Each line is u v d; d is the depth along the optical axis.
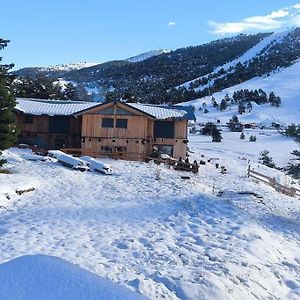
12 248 12.85
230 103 192.50
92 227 15.97
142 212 19.05
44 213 17.83
